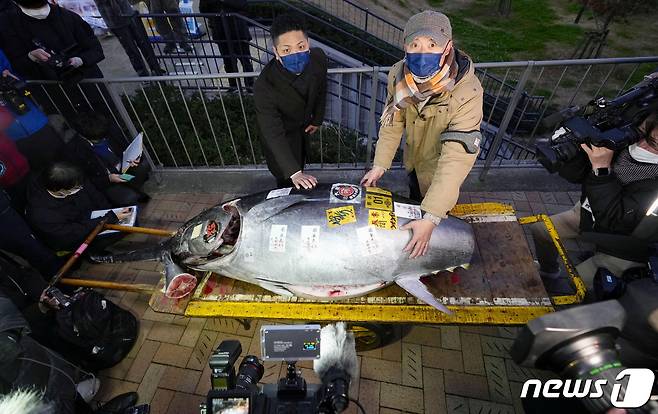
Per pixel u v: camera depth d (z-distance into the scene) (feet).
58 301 8.12
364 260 6.97
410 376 8.55
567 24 42.50
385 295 7.40
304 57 7.79
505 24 43.34
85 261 11.01
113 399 8.14
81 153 11.07
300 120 9.28
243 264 7.27
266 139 8.63
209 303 7.45
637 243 6.30
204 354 9.12
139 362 9.05
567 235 8.71
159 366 8.96
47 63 10.79
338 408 4.34
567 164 6.81
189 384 8.66
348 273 7.03
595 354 3.51
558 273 9.51
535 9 45.91
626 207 6.05
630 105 6.56
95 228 9.80
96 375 8.84
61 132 10.95
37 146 10.25
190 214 12.53
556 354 3.62
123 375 8.85
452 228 7.41
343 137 16.53
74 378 7.04
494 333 9.21
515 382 8.39
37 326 8.27
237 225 7.83
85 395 8.13
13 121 9.77
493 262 7.82
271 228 7.19
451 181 6.40
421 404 8.14
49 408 5.52
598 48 34.63
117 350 8.75
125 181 11.75
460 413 8.00
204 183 13.52
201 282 7.89
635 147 5.96
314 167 13.64
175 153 14.75
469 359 8.78
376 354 8.92
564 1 47.14
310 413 4.58
